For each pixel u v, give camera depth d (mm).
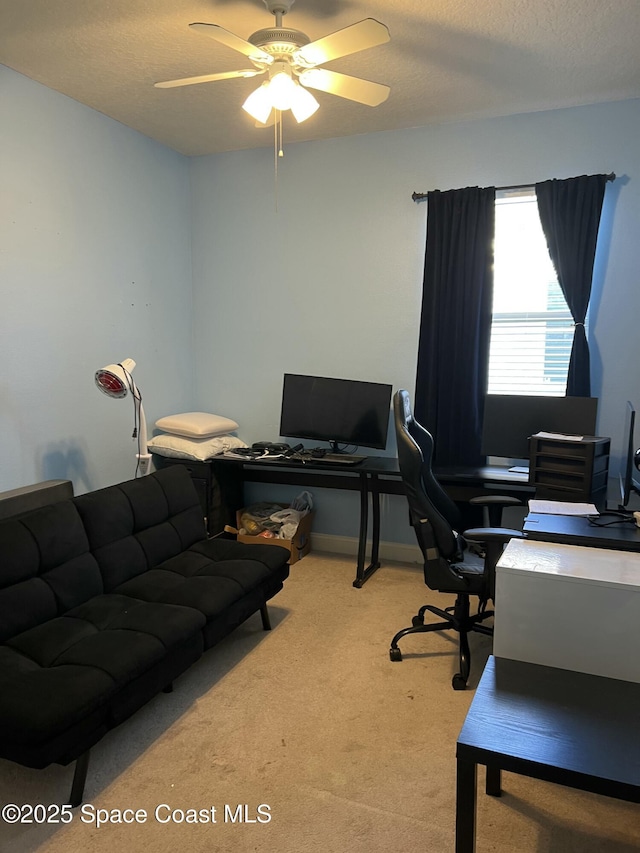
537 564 1835
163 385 4141
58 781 1931
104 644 1957
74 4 2338
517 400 3381
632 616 1664
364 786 1920
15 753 1615
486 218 3451
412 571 3795
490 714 1497
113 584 2520
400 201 3742
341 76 2344
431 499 2746
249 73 2381
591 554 1961
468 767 1373
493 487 3260
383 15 2422
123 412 3766
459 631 2633
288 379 3975
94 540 2502
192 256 4379
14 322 2984
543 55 2717
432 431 3643
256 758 2047
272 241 4117
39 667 1899
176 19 2457
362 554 3549
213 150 4141
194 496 3125
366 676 2566
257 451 3934
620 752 1342
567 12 2361
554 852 1681
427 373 3658
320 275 4008
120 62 2832
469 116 3465
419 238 3725
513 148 3457
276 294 4152
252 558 2799
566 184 3266
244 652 2760
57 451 3281
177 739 2143
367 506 3707
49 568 2289
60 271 3240
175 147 4082
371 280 3875
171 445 3826
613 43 2600
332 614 3164
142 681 1965
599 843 1713
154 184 3951
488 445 3449
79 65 2861
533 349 3623
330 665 2652
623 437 3363
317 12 2418
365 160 3797
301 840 1708
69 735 1673
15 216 2959
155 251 3994
